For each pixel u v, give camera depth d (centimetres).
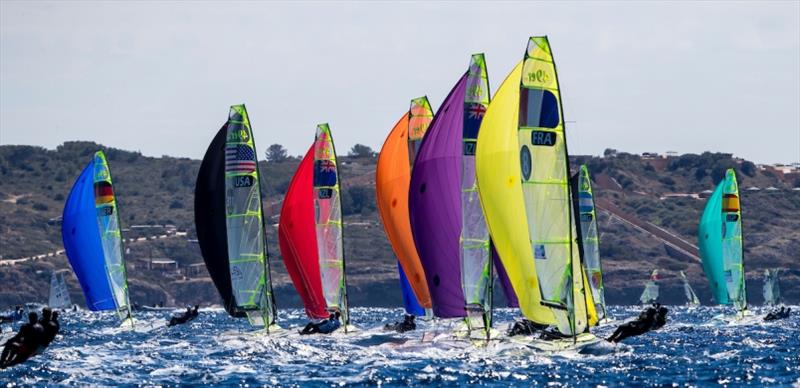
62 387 14288
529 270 15775
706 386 14038
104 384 14588
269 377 15188
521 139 15250
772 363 16475
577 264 16788
